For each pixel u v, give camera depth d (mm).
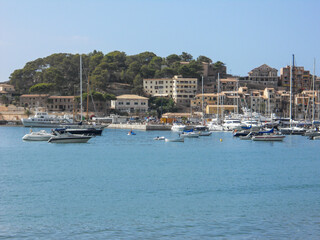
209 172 81625
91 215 52188
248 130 167250
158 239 44250
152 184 69750
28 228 47312
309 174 80250
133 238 44469
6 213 52656
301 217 51781
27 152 108938
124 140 146500
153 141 144125
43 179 73250
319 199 60594
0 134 172875
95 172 80500
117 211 53875
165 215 52406
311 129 175875
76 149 116500
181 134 160250
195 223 49312
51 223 49031
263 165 91312
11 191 63938
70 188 66250
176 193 63625
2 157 99500
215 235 45375
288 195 62875
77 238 44469
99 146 125312
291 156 106438
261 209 55219
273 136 145500
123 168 85438
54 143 130375
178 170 83625
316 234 45812
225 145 132375
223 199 60250
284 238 44562
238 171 83062
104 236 45062
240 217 51688
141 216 51906
